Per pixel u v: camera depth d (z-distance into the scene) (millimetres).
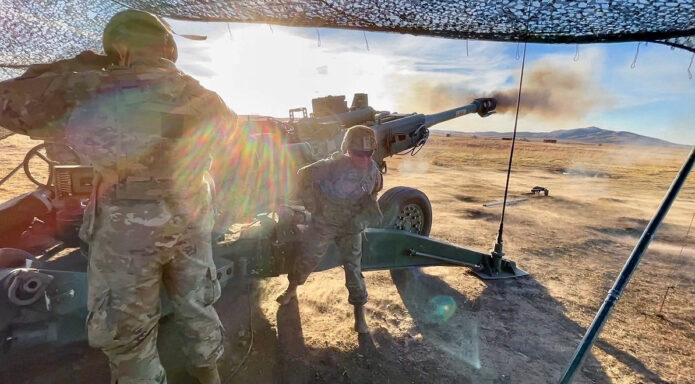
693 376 3117
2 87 1630
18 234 3662
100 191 1791
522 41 2441
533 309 4141
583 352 2348
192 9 2424
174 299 2025
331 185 3096
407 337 3523
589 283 4891
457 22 2330
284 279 4648
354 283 3391
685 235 7535
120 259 1745
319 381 2914
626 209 10156
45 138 1756
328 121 5016
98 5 2566
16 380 2445
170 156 1798
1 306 2258
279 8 2320
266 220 3359
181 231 1895
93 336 1779
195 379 2352
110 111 1672
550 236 7070
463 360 3225
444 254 4500
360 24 2436
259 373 2961
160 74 1774
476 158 28625
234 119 2109
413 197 5098
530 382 2988
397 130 6129
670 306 4293
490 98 7344
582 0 1957
